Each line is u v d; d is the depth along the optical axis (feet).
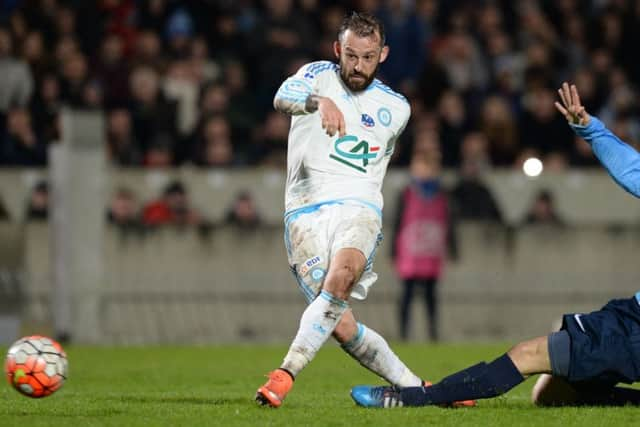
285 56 235.20
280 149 222.48
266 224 208.85
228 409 93.25
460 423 84.99
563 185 222.69
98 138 198.29
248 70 240.12
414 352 172.96
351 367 145.69
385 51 98.89
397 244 197.88
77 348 184.14
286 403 99.04
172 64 229.66
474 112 234.58
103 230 198.59
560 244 212.23
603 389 96.22
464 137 230.27
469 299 209.67
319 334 91.45
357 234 93.86
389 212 214.69
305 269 95.55
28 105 218.38
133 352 175.63
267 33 238.07
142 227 201.77
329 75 98.07
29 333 197.36
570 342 90.12
